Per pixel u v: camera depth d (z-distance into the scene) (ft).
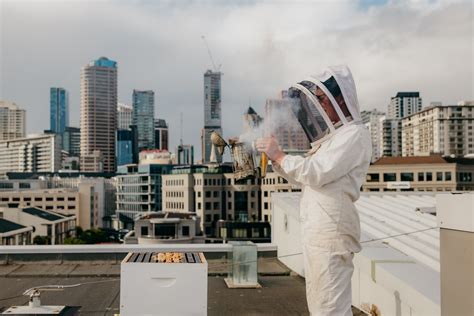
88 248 37.04
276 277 34.58
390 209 45.32
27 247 37.19
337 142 15.94
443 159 349.00
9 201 497.05
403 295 20.94
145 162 618.03
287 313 25.43
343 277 15.89
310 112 16.57
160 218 335.06
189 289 18.51
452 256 16.33
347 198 16.12
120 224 614.75
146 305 18.39
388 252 25.98
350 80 16.76
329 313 15.74
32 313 21.88
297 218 35.04
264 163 16.70
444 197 16.66
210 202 440.86
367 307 24.97
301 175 15.83
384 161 351.87
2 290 29.45
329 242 15.87
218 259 36.94
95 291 29.19
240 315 25.11
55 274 33.53
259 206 433.89
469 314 15.58
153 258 19.57
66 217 420.36
